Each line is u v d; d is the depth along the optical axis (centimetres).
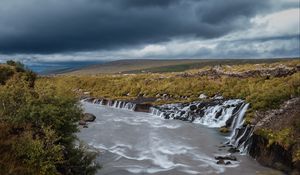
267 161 2522
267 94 3691
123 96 7625
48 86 1978
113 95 8019
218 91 5922
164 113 5203
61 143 1747
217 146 3231
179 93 6588
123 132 3869
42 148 1559
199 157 2838
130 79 9006
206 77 7288
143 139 3525
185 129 4106
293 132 2475
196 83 6756
